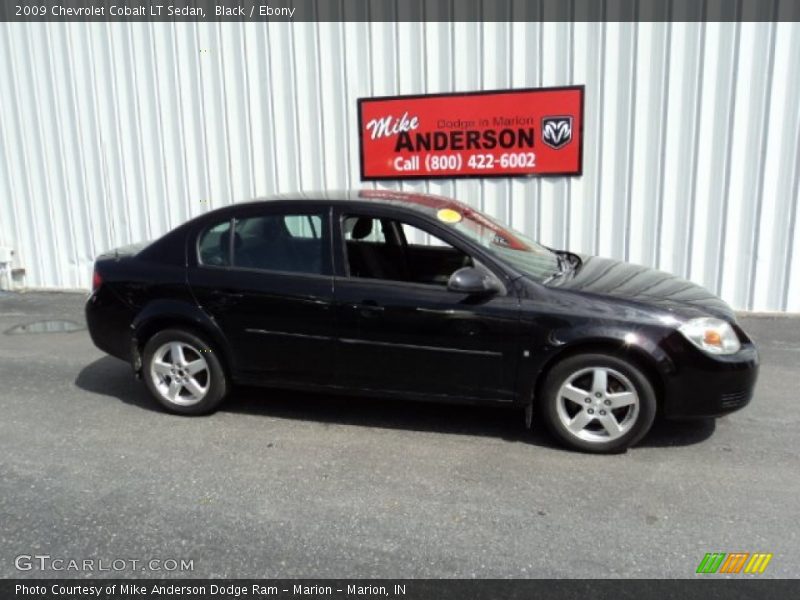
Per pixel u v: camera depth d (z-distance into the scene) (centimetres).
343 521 366
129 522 367
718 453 438
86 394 555
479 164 759
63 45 836
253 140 812
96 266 522
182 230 502
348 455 442
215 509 379
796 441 454
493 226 517
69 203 884
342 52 766
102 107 845
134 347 510
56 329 740
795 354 613
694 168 709
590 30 703
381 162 785
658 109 704
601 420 432
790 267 709
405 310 445
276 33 777
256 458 439
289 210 479
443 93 749
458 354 443
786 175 691
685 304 434
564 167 738
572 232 752
